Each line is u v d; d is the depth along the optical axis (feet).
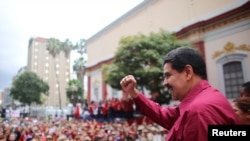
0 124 46.52
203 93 4.33
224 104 4.04
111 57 89.10
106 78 55.62
